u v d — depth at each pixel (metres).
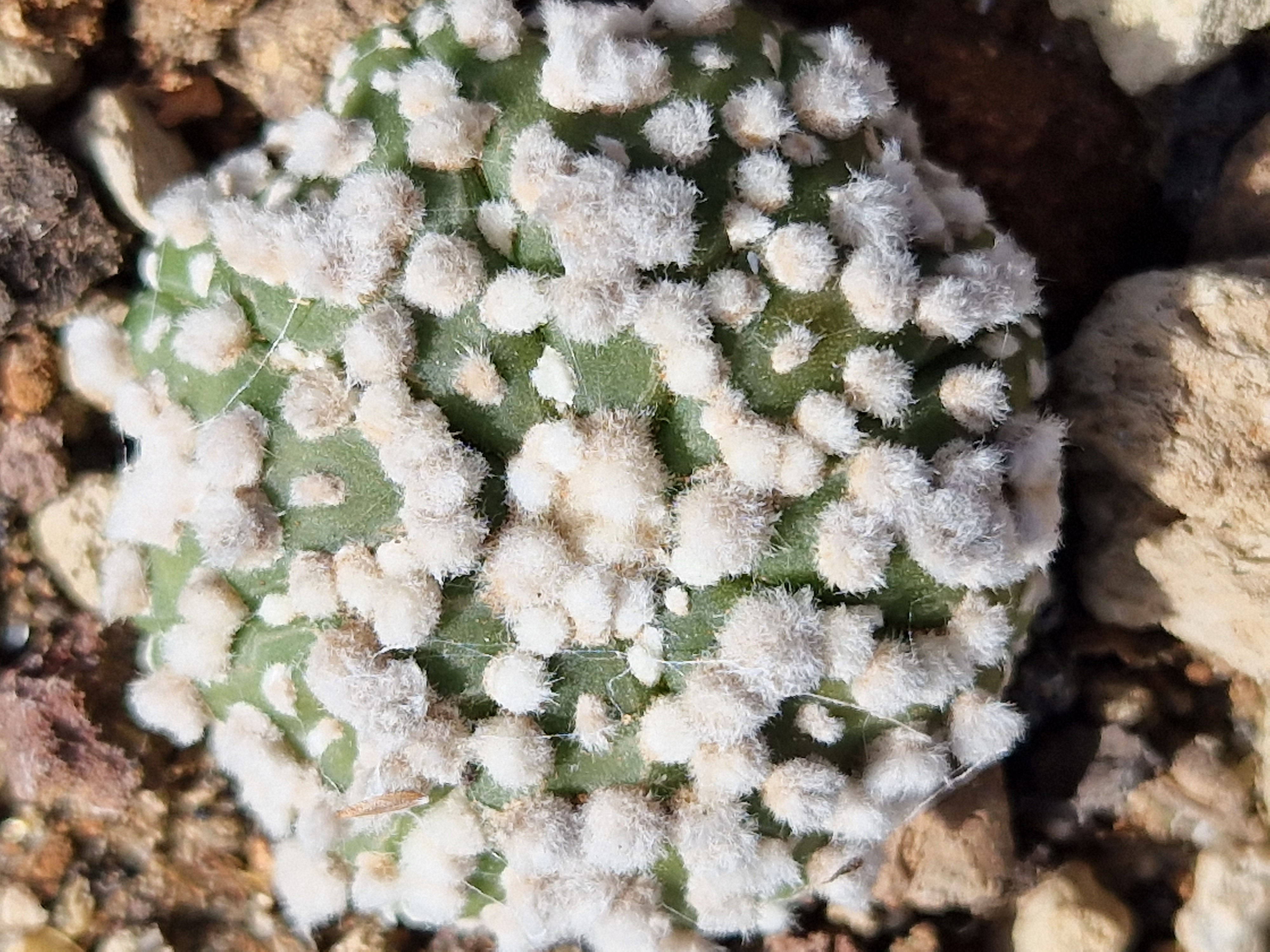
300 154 0.05
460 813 0.05
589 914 0.05
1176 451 0.05
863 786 0.05
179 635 0.05
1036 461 0.05
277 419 0.05
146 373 0.05
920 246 0.05
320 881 0.05
